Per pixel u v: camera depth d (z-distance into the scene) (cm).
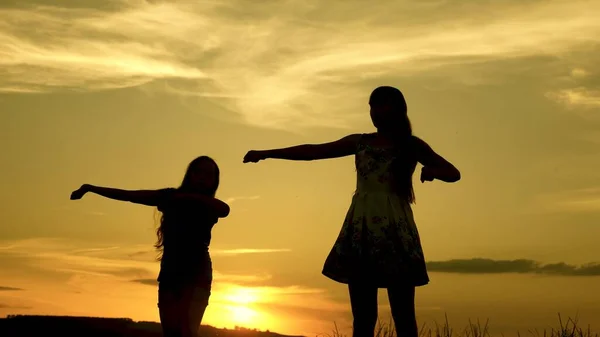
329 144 659
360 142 651
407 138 641
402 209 634
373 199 633
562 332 1017
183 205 786
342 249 634
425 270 627
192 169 824
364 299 627
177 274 771
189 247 777
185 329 765
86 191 788
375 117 649
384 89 650
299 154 659
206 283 780
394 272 618
